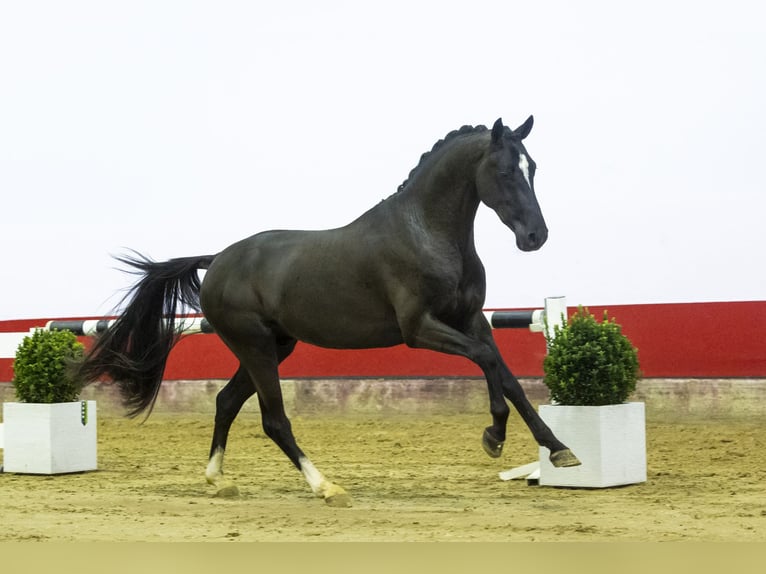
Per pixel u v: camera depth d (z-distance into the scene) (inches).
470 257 394.0
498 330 698.8
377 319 401.7
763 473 480.7
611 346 441.7
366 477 495.5
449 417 705.6
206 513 378.6
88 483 482.3
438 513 373.1
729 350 636.1
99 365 462.6
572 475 440.8
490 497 421.4
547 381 450.3
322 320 409.1
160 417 781.3
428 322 384.2
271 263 423.5
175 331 476.4
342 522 353.4
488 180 376.2
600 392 438.6
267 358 427.8
